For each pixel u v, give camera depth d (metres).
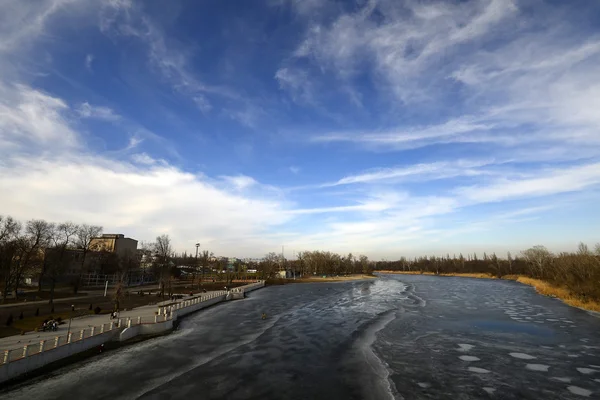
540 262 151.88
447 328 53.84
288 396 27.73
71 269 107.75
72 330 42.69
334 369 34.38
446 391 28.86
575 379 31.39
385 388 29.42
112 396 27.45
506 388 29.45
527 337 47.16
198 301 74.88
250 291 120.19
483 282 158.12
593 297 75.44
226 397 27.45
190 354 39.41
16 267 74.31
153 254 163.00
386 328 54.38
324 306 81.50
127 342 44.19
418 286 139.12
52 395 27.41
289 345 43.81
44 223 85.94
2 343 35.66
